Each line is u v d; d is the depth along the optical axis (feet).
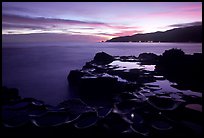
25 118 34.76
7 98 46.80
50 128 31.53
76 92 60.54
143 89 54.03
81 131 30.58
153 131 29.91
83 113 36.86
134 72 74.95
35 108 40.24
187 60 77.00
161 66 83.97
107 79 58.80
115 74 75.82
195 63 71.92
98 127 31.58
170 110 36.73
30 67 118.93
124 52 242.17
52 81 78.79
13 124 32.50
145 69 85.97
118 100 45.52
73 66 124.36
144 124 32.04
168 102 40.29
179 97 44.86
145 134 29.17
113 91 54.75
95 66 93.76
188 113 35.12
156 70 81.61
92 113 36.86
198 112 34.99
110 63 109.60
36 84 73.87
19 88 68.03
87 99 50.85
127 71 77.87
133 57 132.46
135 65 100.42
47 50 286.87
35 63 137.90
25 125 32.32
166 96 43.88
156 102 40.70
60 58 171.94
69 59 164.55
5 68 113.80
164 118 33.68
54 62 143.54
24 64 131.75
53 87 68.64
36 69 111.24
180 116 34.22
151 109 37.70
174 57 83.97
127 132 29.78
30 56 188.03
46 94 60.29
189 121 32.19
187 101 42.01
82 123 33.04
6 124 32.32
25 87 69.41
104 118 34.32
